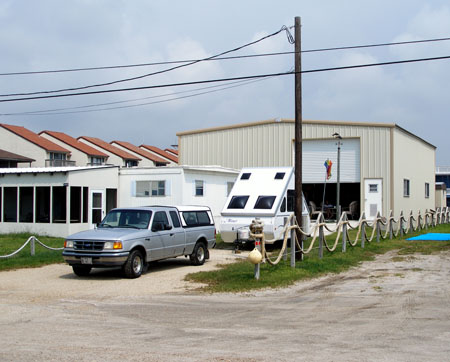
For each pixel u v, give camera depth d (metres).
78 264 12.59
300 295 10.84
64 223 22.52
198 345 6.68
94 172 23.47
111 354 6.23
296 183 15.64
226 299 10.43
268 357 6.08
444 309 9.09
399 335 7.19
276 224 18.27
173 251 14.20
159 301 10.20
